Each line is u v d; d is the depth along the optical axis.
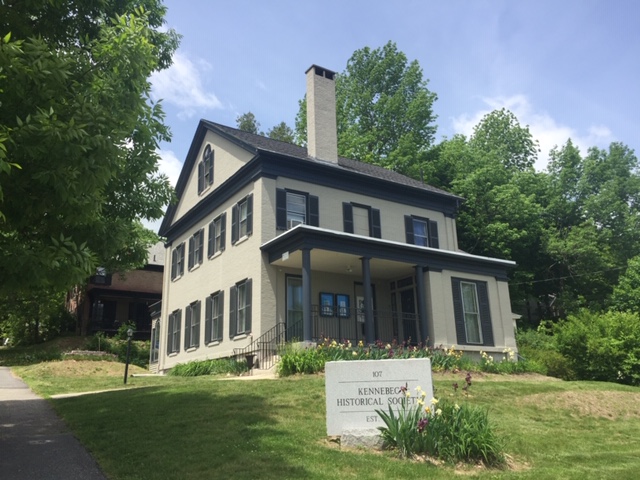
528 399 13.04
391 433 7.96
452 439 7.87
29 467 7.02
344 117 41.62
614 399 13.65
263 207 19.16
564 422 11.66
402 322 21.22
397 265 19.75
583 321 23.23
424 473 6.92
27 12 8.62
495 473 7.27
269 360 17.31
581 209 40.09
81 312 39.81
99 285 37.81
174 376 18.94
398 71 42.06
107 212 10.66
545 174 41.66
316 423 9.27
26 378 19.59
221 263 21.45
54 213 7.48
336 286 20.52
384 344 17.38
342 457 7.37
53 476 6.65
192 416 9.60
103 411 10.62
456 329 19.83
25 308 32.50
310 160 20.48
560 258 36.78
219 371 18.09
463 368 16.28
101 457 7.43
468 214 36.09
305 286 16.56
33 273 6.77
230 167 21.84
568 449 9.45
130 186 10.55
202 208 23.84
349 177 21.52
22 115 6.96
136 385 15.60
